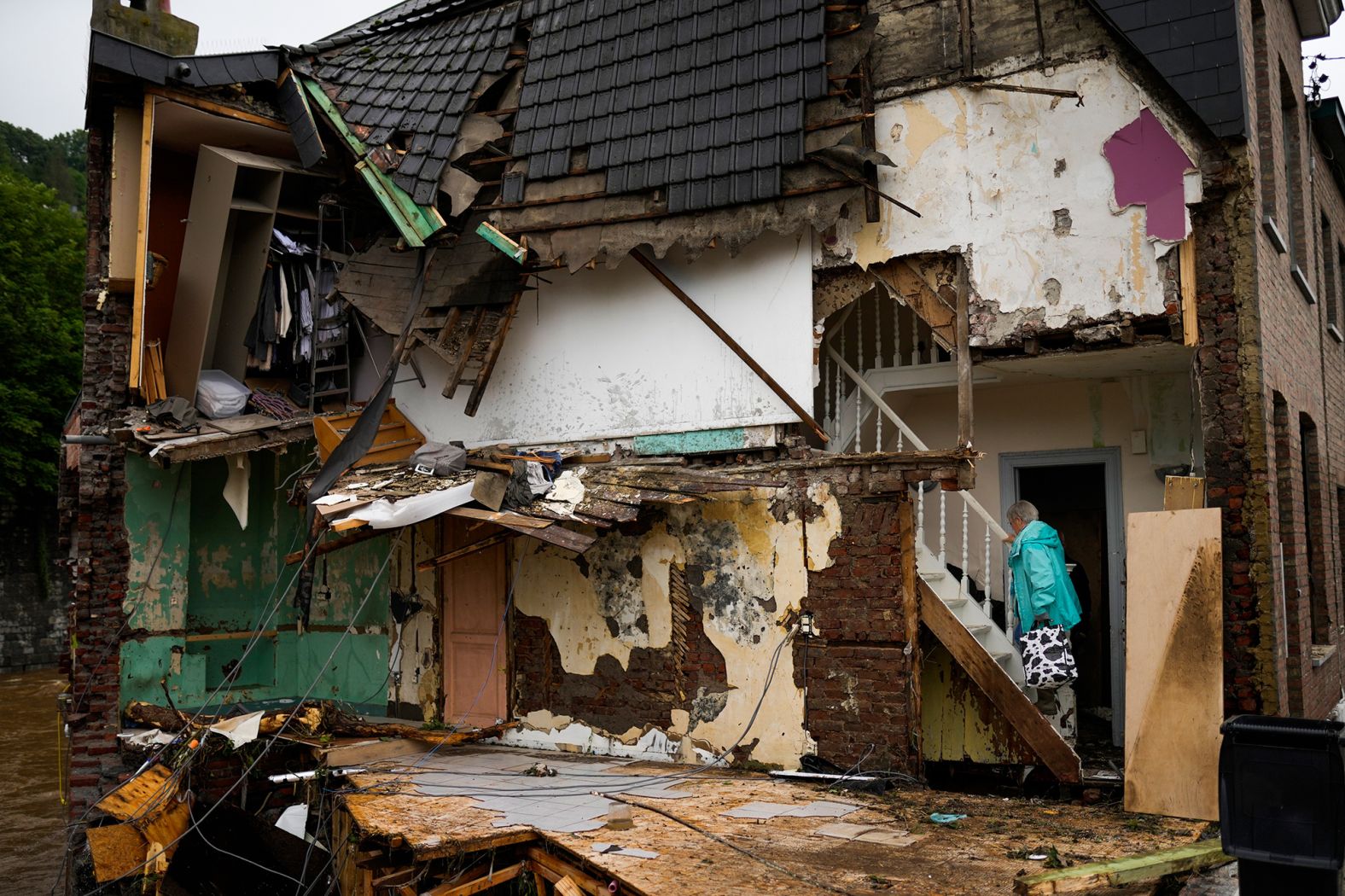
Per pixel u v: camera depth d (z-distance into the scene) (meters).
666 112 8.81
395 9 11.52
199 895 8.18
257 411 10.60
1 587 27.97
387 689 10.88
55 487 29.59
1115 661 9.01
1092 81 7.51
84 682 9.85
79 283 35.53
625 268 9.41
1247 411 7.11
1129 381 9.20
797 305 8.44
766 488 8.34
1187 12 7.12
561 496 8.52
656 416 9.16
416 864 6.14
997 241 7.81
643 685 8.95
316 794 8.67
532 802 7.12
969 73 7.94
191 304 10.11
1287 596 8.28
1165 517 6.85
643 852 5.75
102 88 10.16
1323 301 11.67
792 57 8.40
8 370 30.84
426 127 9.77
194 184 10.27
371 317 9.99
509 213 9.27
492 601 10.06
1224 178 7.07
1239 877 4.75
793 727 8.07
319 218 10.61
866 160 7.75
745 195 8.09
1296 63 10.78
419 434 10.77
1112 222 7.41
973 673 7.46
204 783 9.18
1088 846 5.82
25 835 12.02
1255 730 4.70
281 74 10.77
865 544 7.82
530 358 9.97
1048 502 10.45
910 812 6.73
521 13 10.41
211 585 11.22
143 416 9.91
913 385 9.40
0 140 54.47
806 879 5.22
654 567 8.95
